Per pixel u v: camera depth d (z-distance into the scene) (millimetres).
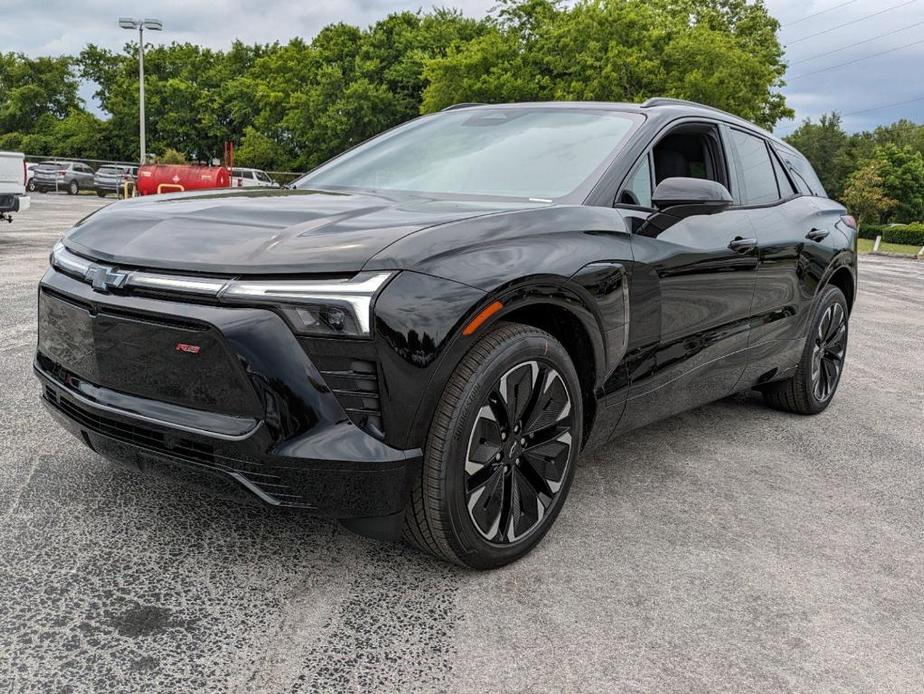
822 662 2211
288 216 2463
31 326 5789
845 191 77438
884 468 3928
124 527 2715
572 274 2549
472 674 2051
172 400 2273
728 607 2471
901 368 6547
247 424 2156
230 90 60594
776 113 42875
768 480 3635
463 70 37031
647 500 3287
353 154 3838
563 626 2299
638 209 3027
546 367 2576
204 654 2055
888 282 16109
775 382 4695
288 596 2361
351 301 2092
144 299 2262
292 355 2109
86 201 31172
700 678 2098
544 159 3217
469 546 2436
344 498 2172
